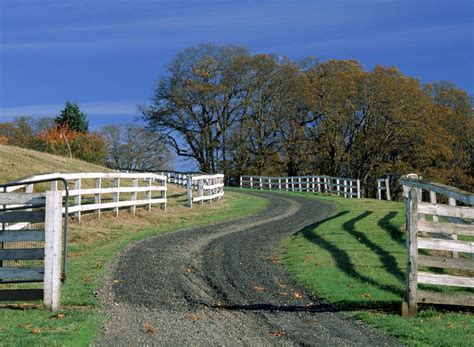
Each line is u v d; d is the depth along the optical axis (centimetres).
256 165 5781
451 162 5350
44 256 941
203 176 2867
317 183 4344
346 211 2528
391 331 816
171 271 1254
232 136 5766
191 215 2402
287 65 5600
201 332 809
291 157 5678
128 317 884
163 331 809
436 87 5756
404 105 4847
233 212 2611
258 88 5678
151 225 2055
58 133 5044
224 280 1177
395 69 5125
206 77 5709
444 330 816
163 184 2448
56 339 725
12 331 765
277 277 1209
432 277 921
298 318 898
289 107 5634
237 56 5712
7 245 1373
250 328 838
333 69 5497
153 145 7012
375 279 1152
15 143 5341
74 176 1780
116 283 1123
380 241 1586
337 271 1235
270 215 2494
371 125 5066
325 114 5300
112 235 1758
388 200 3447
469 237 1474
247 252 1510
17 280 946
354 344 757
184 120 5747
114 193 2033
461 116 5438
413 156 5106
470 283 922
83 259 1370
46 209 944
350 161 5353
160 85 5772
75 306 954
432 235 1491
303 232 1856
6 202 945
